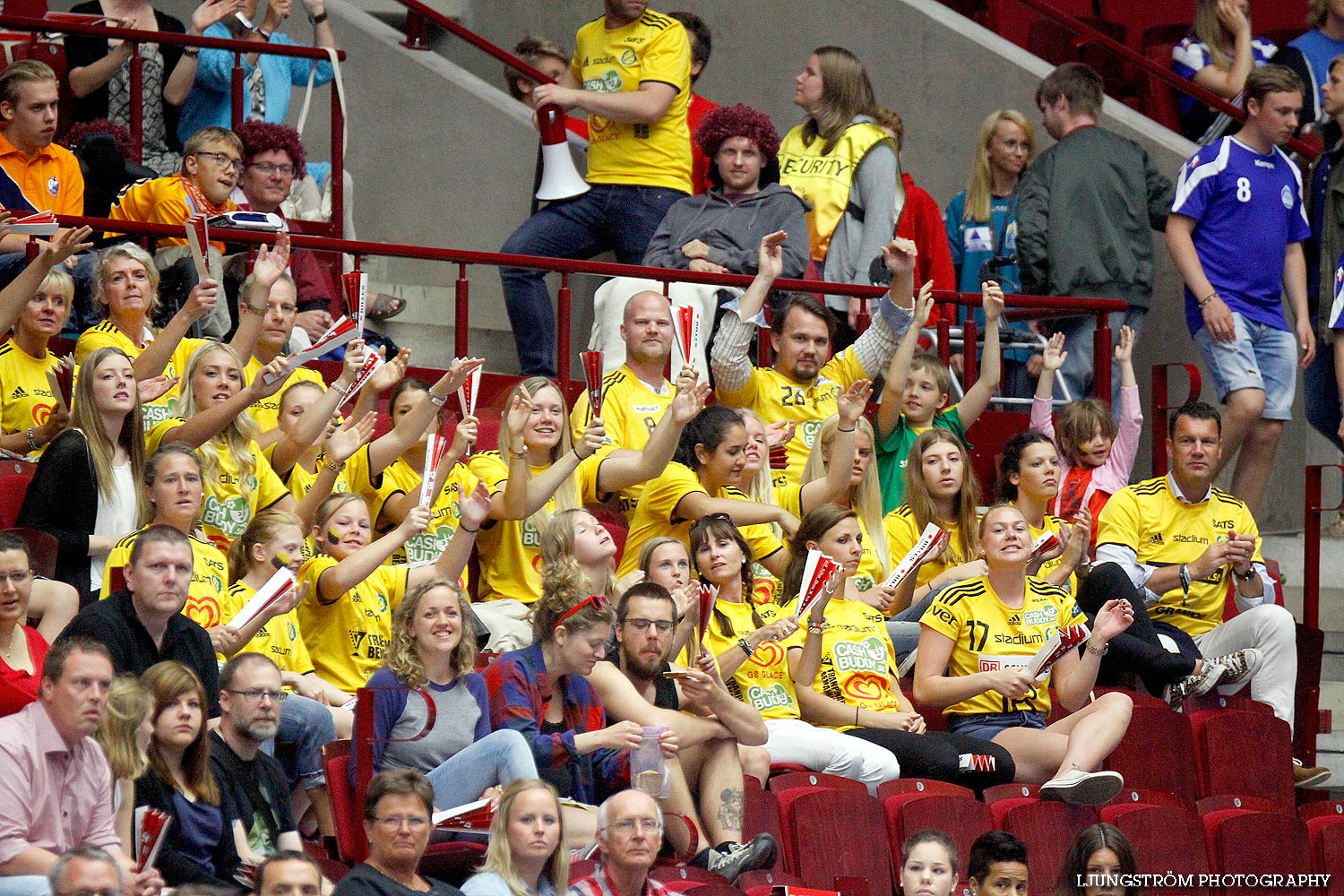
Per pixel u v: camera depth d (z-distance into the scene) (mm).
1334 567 36562
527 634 26922
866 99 37562
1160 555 31984
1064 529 31422
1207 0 42531
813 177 37031
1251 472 36562
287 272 31719
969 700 27750
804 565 27609
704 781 24094
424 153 42406
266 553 24234
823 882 24375
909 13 42719
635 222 35375
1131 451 34031
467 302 30672
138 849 18891
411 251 30219
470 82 42562
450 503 28109
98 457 24375
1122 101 43438
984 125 38531
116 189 33594
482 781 21766
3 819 18703
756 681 26516
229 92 37469
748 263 33656
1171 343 38719
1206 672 30109
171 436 25344
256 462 26188
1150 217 37562
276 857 18625
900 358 31906
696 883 22094
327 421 26656
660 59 35406
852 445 29641
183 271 30125
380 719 22016
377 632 25312
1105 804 26500
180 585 21203
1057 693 27938
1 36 36781
